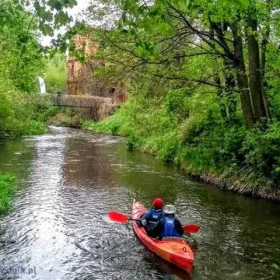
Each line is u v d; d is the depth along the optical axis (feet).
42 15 13.82
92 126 175.11
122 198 51.65
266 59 54.44
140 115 107.55
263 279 29.22
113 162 80.79
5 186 52.65
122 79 50.90
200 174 64.80
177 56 50.14
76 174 66.74
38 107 182.29
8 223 39.83
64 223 40.63
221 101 60.03
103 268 30.53
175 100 70.08
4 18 21.22
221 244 36.04
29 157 83.10
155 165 77.82
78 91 216.54
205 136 66.69
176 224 34.06
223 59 55.11
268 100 57.98
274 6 46.14
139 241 36.11
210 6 31.73
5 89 95.66
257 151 51.80
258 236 38.34
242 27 47.01
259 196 52.47
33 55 29.99
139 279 28.86
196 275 29.71
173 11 46.98
